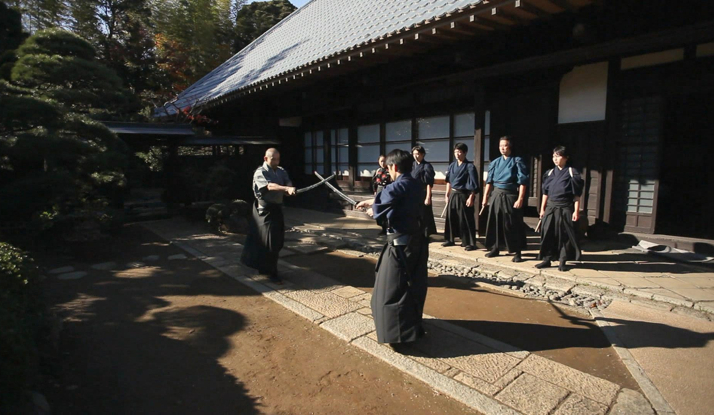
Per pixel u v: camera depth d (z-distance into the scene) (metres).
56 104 6.21
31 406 2.06
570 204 4.69
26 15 13.80
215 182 8.84
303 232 7.43
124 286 4.48
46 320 2.97
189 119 12.37
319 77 7.57
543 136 6.28
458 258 5.49
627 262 4.96
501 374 2.66
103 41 14.41
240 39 22.20
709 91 4.92
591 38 4.93
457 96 7.07
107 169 6.72
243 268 5.09
